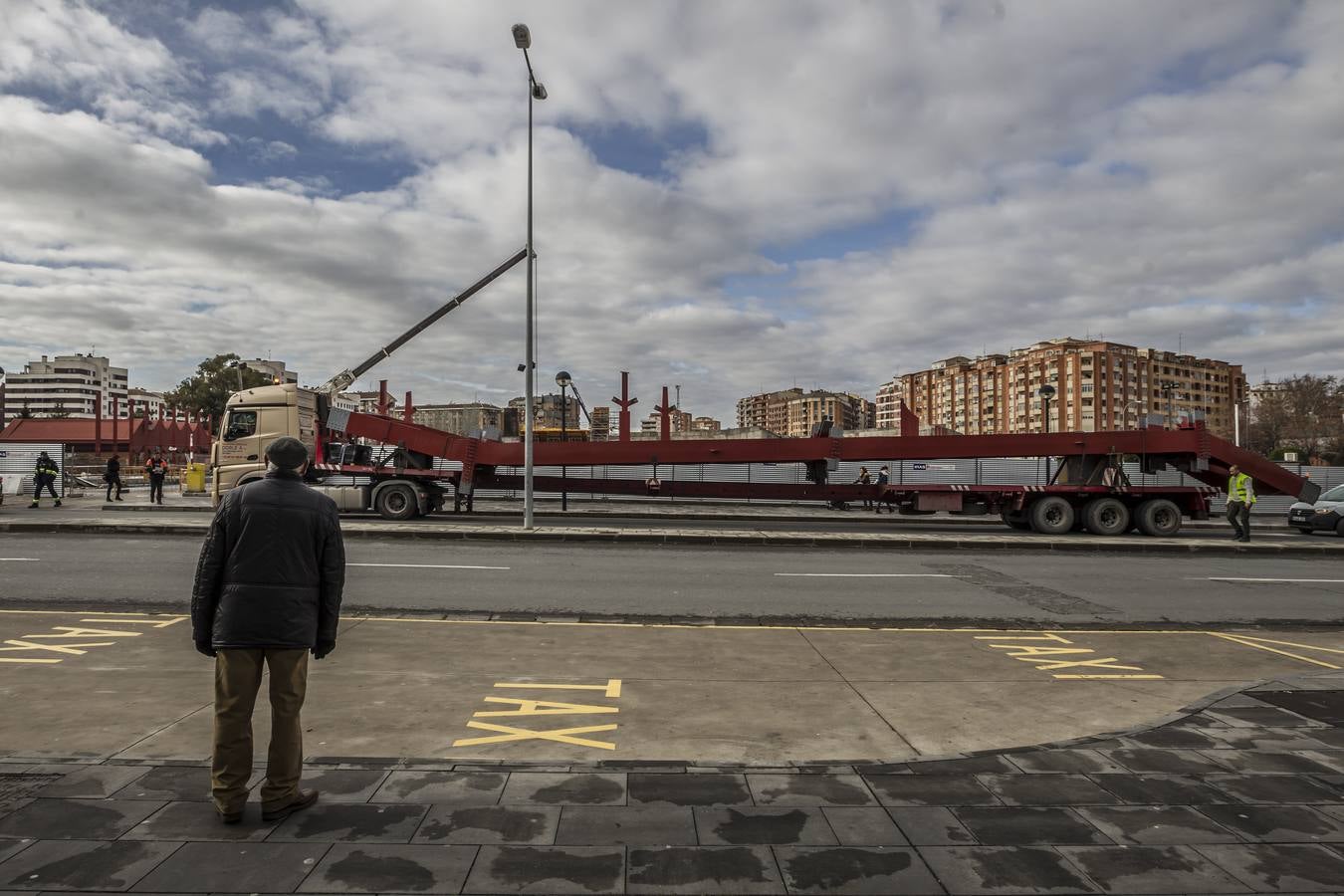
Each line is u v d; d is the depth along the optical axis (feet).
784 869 9.99
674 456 66.64
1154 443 66.33
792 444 66.59
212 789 11.18
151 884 9.34
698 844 10.62
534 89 59.52
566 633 26.09
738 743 15.48
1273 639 26.89
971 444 66.59
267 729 15.60
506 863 9.98
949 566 44.52
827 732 16.22
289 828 10.89
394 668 21.09
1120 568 44.88
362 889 9.30
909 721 17.06
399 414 93.09
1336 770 13.82
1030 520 66.39
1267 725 16.34
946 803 12.14
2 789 12.13
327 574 11.93
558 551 48.49
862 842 10.78
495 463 67.36
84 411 632.79
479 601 31.89
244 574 11.19
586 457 66.85
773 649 24.21
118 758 13.69
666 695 18.86
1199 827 11.43
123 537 50.57
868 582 38.34
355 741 15.25
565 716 17.07
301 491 11.89
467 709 17.51
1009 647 24.99
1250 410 321.11
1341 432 269.44
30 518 61.72
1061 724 16.99
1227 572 43.93
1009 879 9.85
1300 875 10.08
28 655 21.90
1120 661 23.26
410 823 11.10
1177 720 16.65
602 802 11.95
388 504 64.75
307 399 63.57
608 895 9.27
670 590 35.22
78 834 10.61
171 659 21.53
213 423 188.55
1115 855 10.53
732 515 78.33
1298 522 70.13
